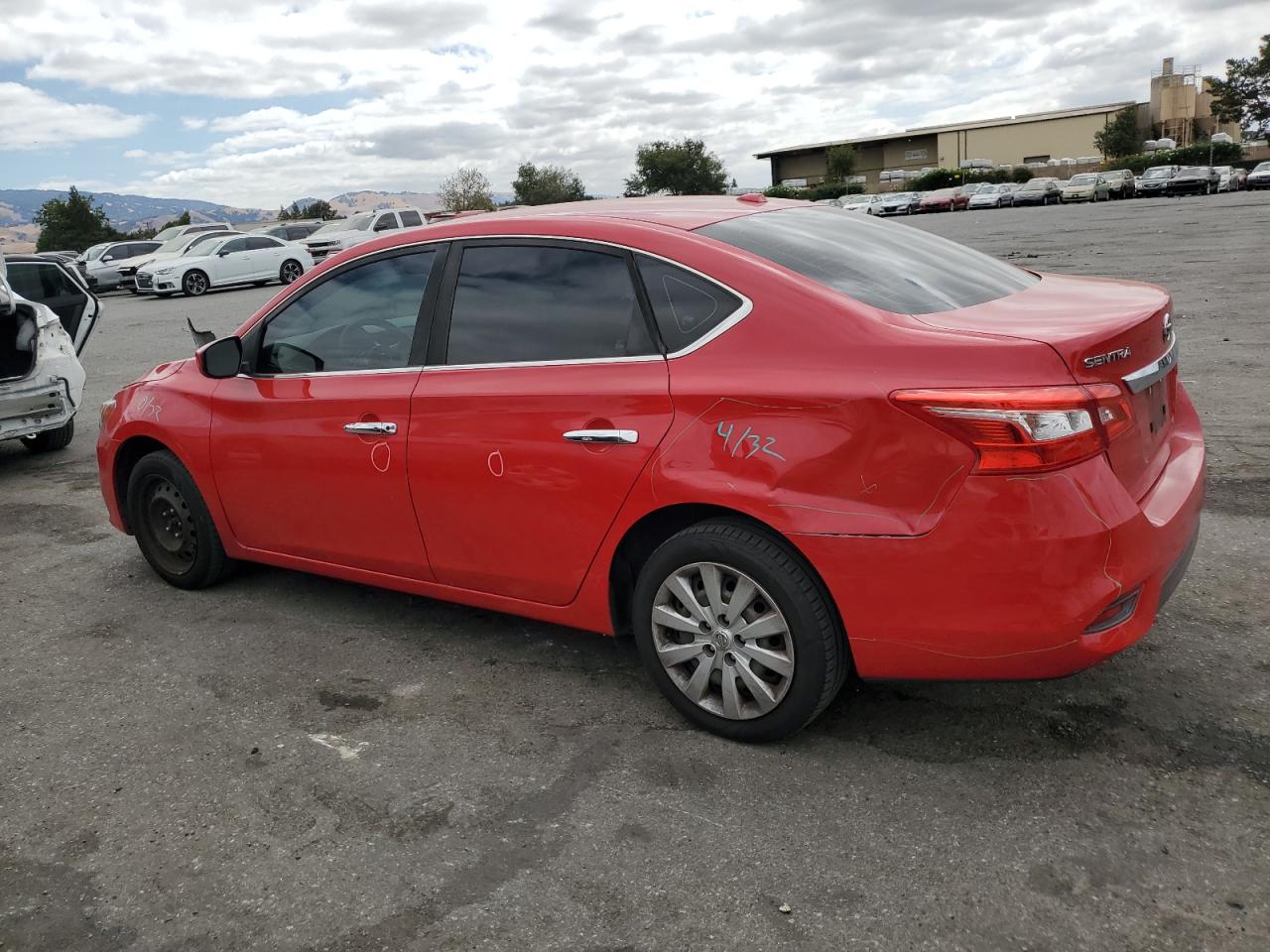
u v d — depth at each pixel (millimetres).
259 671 3807
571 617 3389
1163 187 56531
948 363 2602
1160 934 2217
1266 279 12875
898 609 2695
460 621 4176
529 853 2633
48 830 2854
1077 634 2578
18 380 7109
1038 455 2510
